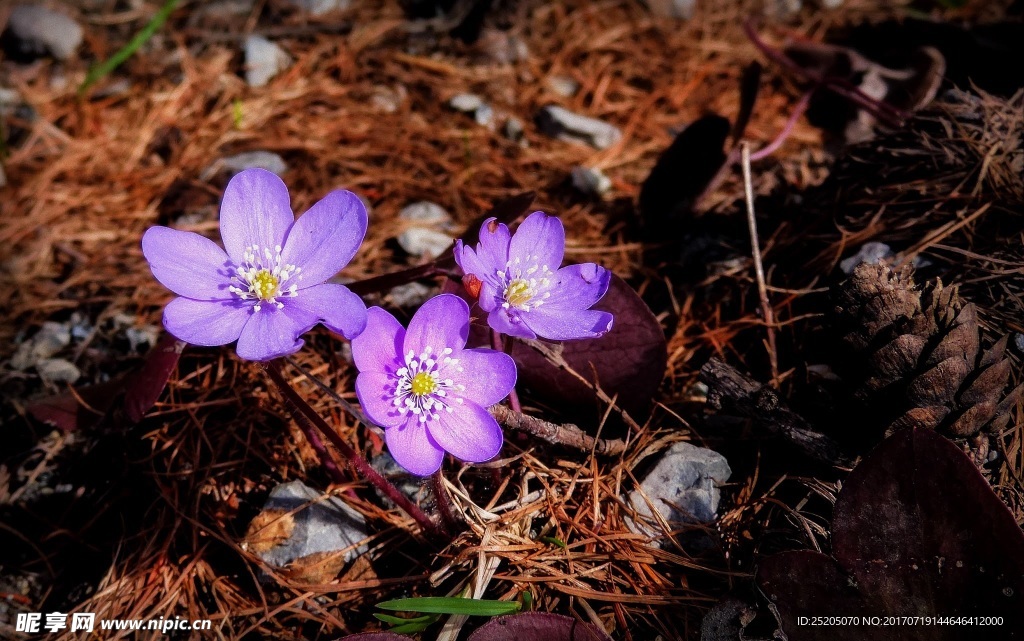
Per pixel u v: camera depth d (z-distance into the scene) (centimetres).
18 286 20
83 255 21
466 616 14
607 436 16
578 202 22
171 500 16
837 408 15
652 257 21
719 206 21
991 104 19
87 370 18
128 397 14
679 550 15
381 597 15
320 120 24
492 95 25
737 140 21
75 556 16
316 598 15
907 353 14
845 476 15
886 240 18
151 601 15
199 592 15
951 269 17
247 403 17
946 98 20
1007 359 14
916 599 12
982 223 17
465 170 23
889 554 13
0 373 18
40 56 25
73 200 22
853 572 13
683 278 20
